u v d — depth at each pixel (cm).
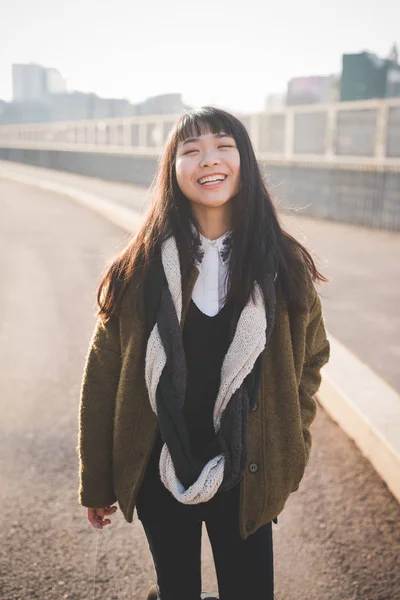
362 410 370
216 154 164
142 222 175
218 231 171
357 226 1348
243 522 169
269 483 168
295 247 177
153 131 2775
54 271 915
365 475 336
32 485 321
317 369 185
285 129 1784
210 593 217
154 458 174
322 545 275
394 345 543
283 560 265
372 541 278
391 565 262
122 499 174
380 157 1402
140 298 165
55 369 508
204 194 164
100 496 180
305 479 331
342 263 914
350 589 248
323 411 428
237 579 178
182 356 161
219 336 167
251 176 169
